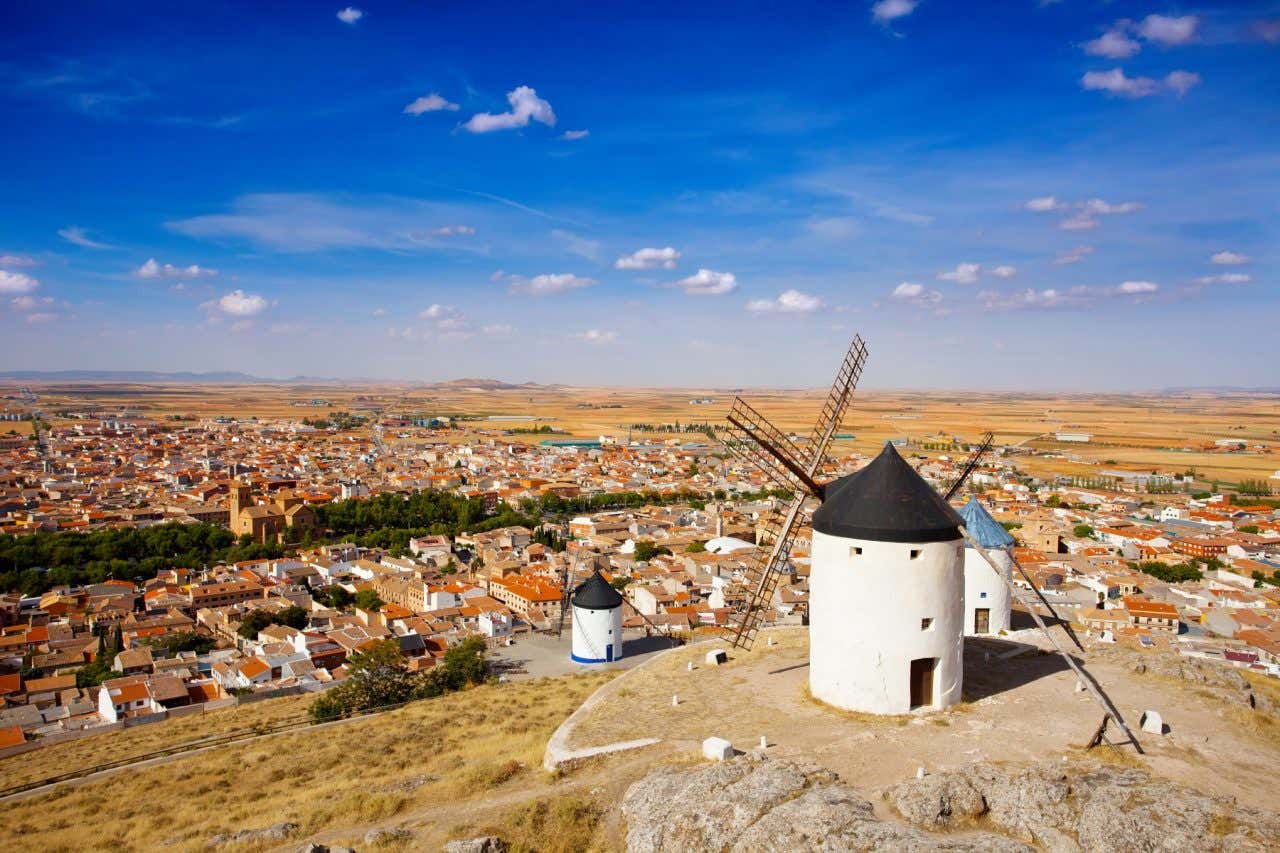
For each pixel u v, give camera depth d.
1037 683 44.69
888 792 31.14
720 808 30.62
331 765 53.62
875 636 40.22
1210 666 47.69
